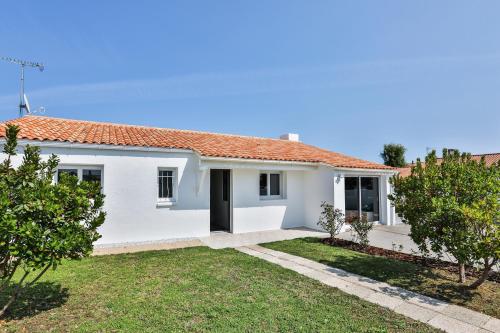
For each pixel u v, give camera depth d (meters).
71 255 5.10
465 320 5.30
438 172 7.43
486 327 5.06
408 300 6.17
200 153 11.97
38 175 5.31
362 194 16.28
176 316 5.18
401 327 4.97
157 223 11.80
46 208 4.59
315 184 15.67
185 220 12.41
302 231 14.82
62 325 4.80
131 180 11.35
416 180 7.62
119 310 5.39
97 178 10.98
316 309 5.60
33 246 4.56
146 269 7.96
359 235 11.55
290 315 5.31
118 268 8.02
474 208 6.29
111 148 10.95
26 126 11.16
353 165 15.41
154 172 11.81
